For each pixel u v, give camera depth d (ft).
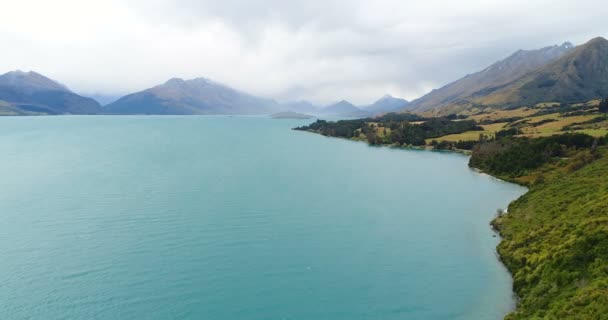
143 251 251.39
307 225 307.37
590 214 217.56
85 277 216.33
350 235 287.48
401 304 195.62
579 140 523.29
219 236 279.49
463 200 394.73
